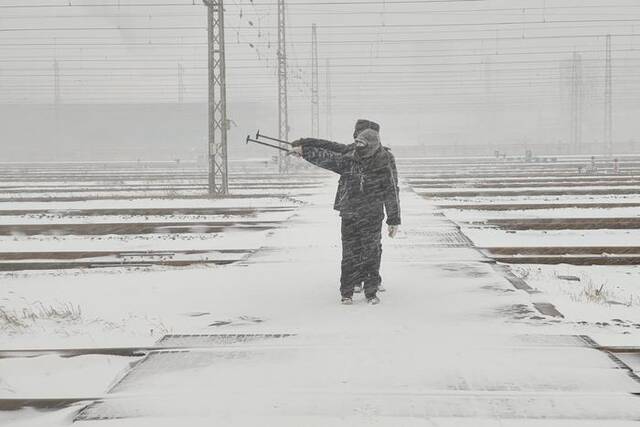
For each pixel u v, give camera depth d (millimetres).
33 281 9156
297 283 8141
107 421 3865
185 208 20672
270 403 4102
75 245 14469
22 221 18672
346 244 6895
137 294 7734
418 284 7926
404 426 3725
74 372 5020
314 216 18141
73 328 6207
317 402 4105
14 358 5312
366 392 4270
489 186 30359
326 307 6762
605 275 10305
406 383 4441
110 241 15078
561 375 4566
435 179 36406
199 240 15016
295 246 12039
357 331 5793
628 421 3775
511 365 4789
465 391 4277
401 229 14461
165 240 15117
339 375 4621
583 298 7883
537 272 10219
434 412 3934
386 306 6754
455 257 10312
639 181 32688
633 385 4379
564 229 15883
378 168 6785
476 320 6148
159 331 5969
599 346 5289
